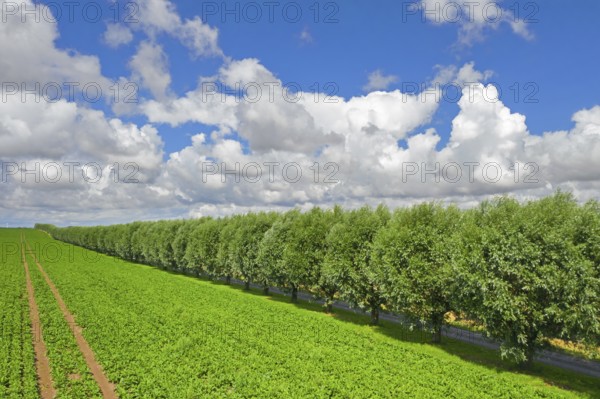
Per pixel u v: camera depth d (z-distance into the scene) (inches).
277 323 1305.4
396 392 783.1
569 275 854.5
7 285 1948.8
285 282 1887.3
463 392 793.6
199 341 1069.1
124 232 4212.6
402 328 1412.4
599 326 844.6
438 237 1179.9
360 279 1390.3
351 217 1541.6
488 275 947.3
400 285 1181.7
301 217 1806.1
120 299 1657.2
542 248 916.0
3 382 778.2
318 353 994.1
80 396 724.7
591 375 976.3
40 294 1727.4
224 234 2412.6
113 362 895.7
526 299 912.9
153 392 741.9
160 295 1797.5
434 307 1165.7
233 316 1391.5
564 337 912.9
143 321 1270.9
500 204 1064.8
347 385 801.6
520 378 919.7
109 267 3053.6
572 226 890.7
